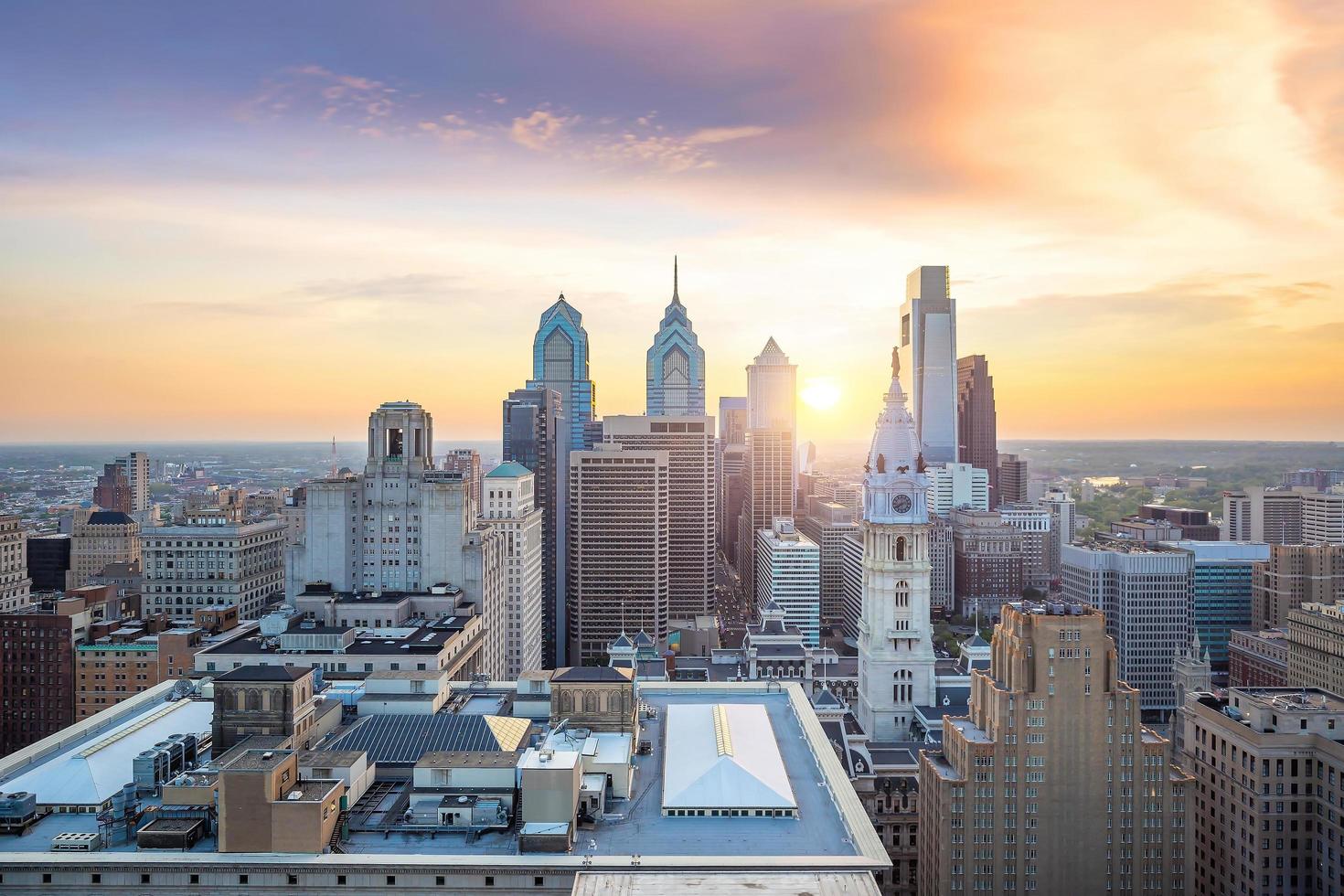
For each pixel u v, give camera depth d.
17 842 130.25
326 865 120.56
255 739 146.25
